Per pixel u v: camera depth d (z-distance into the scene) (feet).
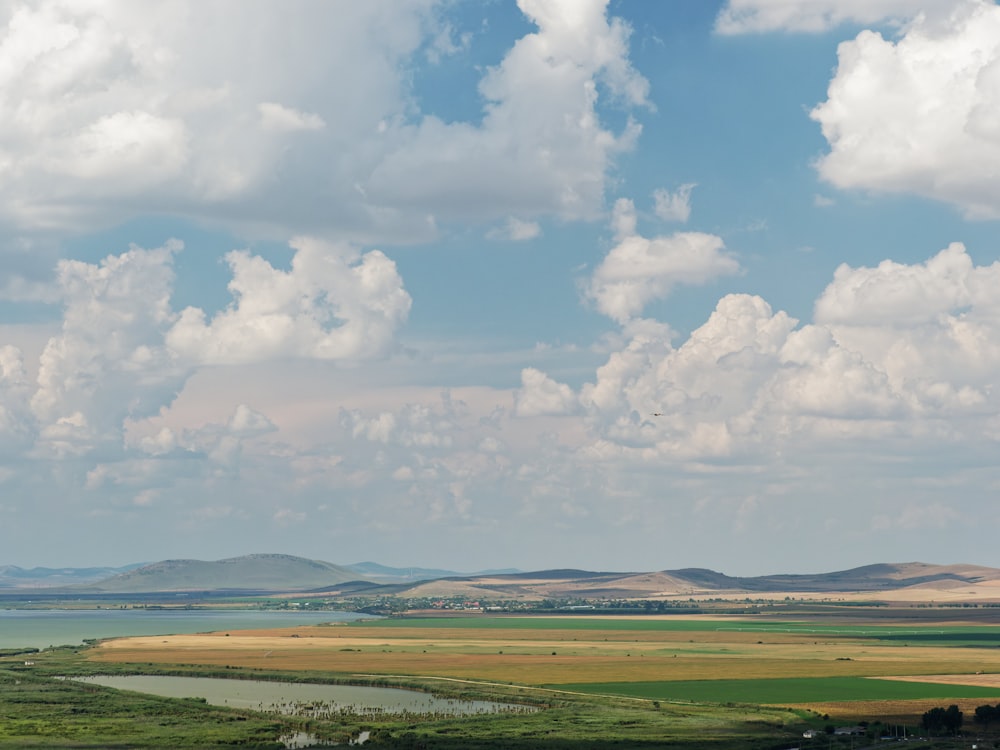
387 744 584.81
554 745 577.02
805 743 583.58
